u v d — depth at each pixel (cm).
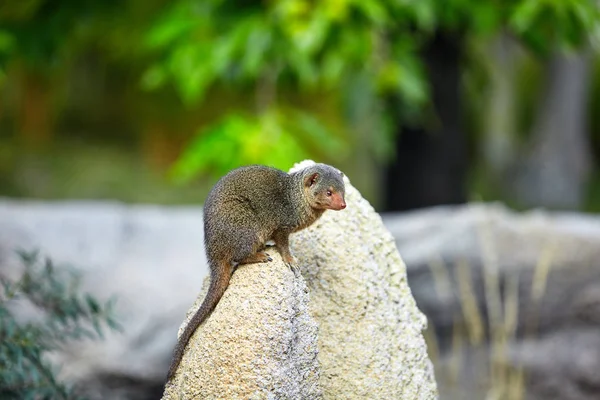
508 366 996
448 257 996
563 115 2197
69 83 2364
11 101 2325
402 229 1017
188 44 1085
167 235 986
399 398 566
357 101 992
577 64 2180
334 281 567
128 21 1352
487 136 2312
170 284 945
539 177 2197
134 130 2353
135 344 912
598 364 978
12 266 921
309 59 1037
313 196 539
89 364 899
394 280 602
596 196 2261
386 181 1281
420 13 991
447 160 1248
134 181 2067
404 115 1097
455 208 1134
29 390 684
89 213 992
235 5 1089
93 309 728
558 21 1041
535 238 998
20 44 1132
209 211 527
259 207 526
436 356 1011
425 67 1187
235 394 481
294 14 996
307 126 1072
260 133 998
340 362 557
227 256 518
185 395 491
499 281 997
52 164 2128
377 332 567
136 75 2217
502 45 1808
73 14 1138
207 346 490
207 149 1001
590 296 985
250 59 1006
